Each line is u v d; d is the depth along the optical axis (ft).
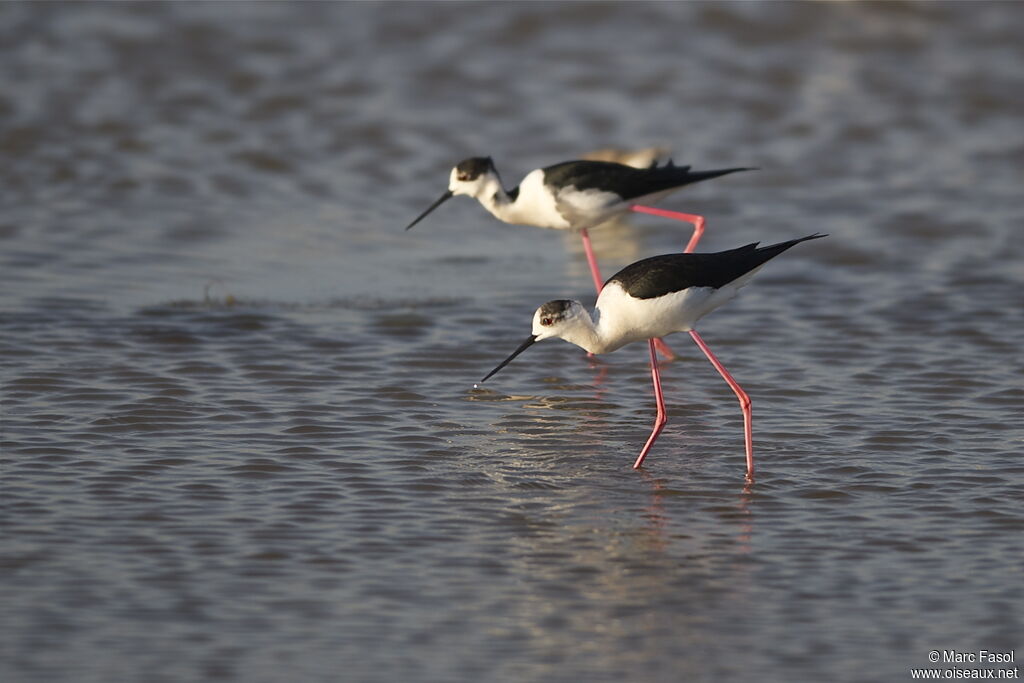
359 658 23.98
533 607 26.08
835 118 73.87
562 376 41.22
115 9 88.94
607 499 31.60
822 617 25.79
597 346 34.63
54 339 42.63
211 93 75.51
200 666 23.54
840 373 41.09
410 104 75.05
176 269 51.01
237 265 51.88
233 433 35.32
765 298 49.19
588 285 50.62
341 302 47.67
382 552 28.45
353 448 34.53
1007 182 64.03
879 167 66.59
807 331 45.34
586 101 76.07
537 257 54.85
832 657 24.26
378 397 38.65
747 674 23.62
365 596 26.43
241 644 24.39
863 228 57.57
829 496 31.78
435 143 69.51
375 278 50.98
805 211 60.29
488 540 29.17
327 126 71.46
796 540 29.30
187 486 31.71
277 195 61.67
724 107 75.56
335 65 80.59
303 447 34.45
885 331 45.09
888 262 53.21
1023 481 32.48
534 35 85.97
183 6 90.02
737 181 64.75
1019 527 29.89
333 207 60.49
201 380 39.45
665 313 33.94
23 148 65.77
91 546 28.35
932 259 53.42
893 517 30.50
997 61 83.20
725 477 33.04
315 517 30.17
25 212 57.31
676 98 76.79
